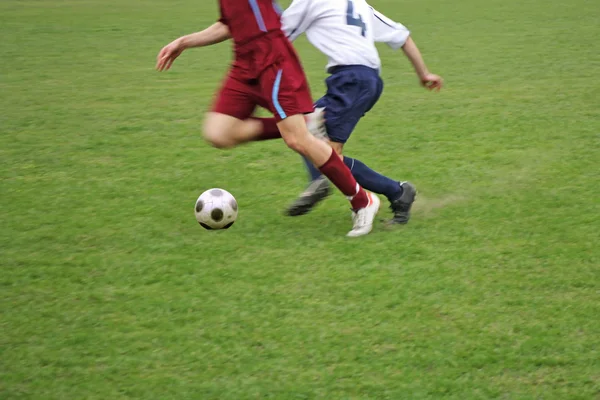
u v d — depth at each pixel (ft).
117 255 22.48
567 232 23.82
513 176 30.04
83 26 82.58
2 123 40.60
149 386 15.52
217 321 18.21
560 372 15.96
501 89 47.60
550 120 39.17
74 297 19.70
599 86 47.34
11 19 88.63
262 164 32.68
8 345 17.24
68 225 25.14
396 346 16.97
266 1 23.25
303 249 22.75
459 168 31.37
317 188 25.23
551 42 65.98
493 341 17.16
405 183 24.91
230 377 15.81
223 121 24.75
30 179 30.58
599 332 17.54
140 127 39.70
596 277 20.51
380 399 15.02
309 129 23.89
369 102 24.56
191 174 31.22
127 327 17.99
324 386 15.46
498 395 15.15
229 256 22.26
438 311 18.62
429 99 45.37
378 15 25.80
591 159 32.07
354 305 18.93
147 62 61.05
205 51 67.67
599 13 85.92
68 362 16.47
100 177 30.86
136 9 101.04
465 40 68.85
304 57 62.59
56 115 42.52
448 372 15.94
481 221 25.02
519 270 20.99
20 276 21.06
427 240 23.38
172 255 22.39
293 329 17.75
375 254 22.24
